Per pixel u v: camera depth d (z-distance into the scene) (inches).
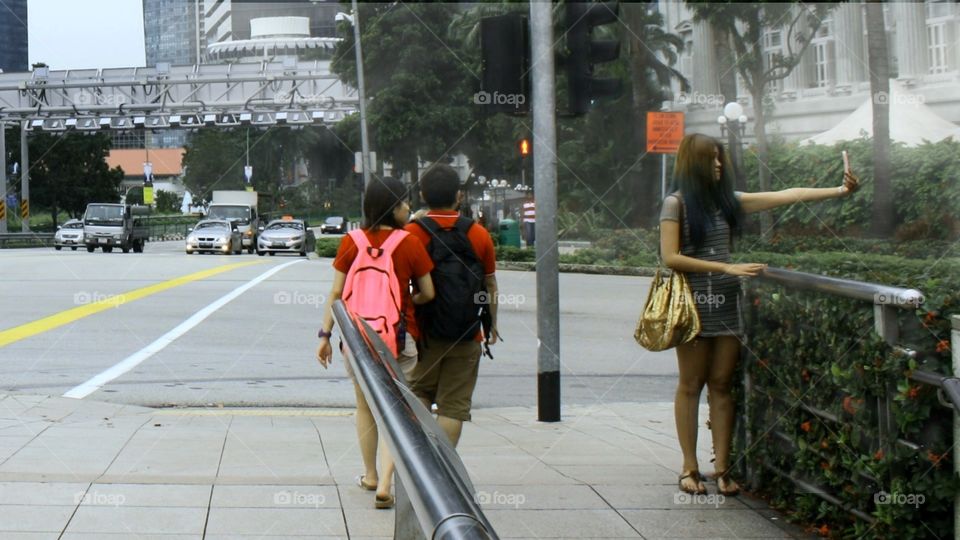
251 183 3390.7
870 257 425.4
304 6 7111.2
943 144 1043.9
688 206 242.2
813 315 212.7
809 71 1544.0
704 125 1793.8
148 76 2269.9
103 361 509.7
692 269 240.4
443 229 250.8
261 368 500.7
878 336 183.9
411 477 80.2
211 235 1822.1
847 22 1450.5
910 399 175.5
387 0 2268.7
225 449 305.7
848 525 207.2
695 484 252.7
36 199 2972.4
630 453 312.8
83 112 2293.3
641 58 1722.4
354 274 243.4
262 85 2267.5
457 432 253.9
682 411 252.2
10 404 379.2
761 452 245.4
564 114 379.6
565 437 343.3
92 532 212.5
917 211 1038.4
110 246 2003.0
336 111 2284.7
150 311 720.3
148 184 3152.1
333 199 3464.6
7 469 267.1
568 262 1291.8
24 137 2346.2
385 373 109.6
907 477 180.4
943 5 1293.1
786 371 228.2
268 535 214.8
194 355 536.4
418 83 2224.4
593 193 1787.6
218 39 7736.2
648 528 223.3
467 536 67.4
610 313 776.3
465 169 2549.2
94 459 284.7
